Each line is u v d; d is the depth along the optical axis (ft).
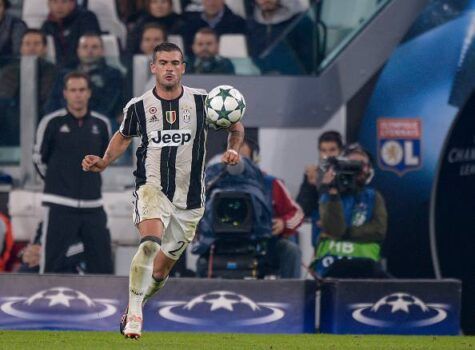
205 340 110.22
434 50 152.15
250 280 126.11
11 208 148.05
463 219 155.12
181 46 154.61
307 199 149.38
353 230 138.62
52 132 142.72
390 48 152.66
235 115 91.25
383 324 127.95
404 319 128.36
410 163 152.46
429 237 152.76
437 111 152.35
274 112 151.23
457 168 154.40
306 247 149.48
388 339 117.70
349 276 137.59
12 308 124.77
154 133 91.09
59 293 125.08
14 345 97.25
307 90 151.74
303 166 151.53
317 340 113.80
